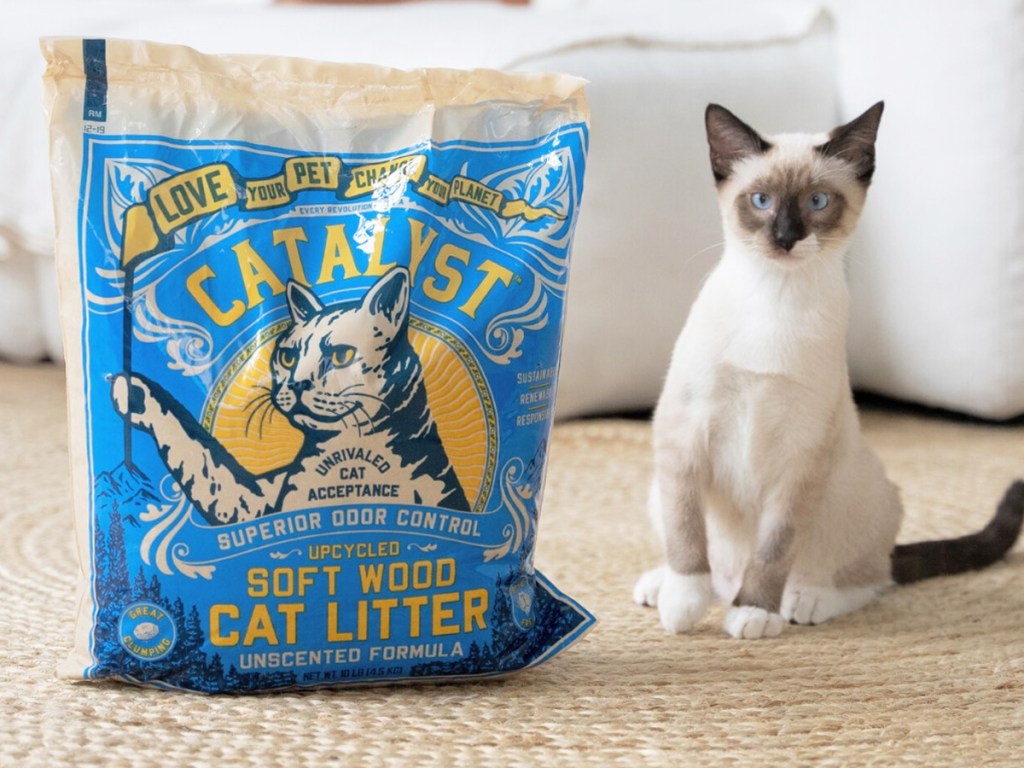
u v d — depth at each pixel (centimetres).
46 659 106
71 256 98
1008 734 98
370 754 92
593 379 174
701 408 120
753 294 119
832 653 112
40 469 161
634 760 93
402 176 101
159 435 97
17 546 135
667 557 121
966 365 179
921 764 93
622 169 167
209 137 99
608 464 168
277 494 97
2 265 212
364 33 183
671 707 101
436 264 100
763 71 179
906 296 184
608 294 170
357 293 98
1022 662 110
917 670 109
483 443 100
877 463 127
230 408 97
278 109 101
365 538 98
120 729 95
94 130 98
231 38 194
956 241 176
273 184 100
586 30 169
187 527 97
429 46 172
